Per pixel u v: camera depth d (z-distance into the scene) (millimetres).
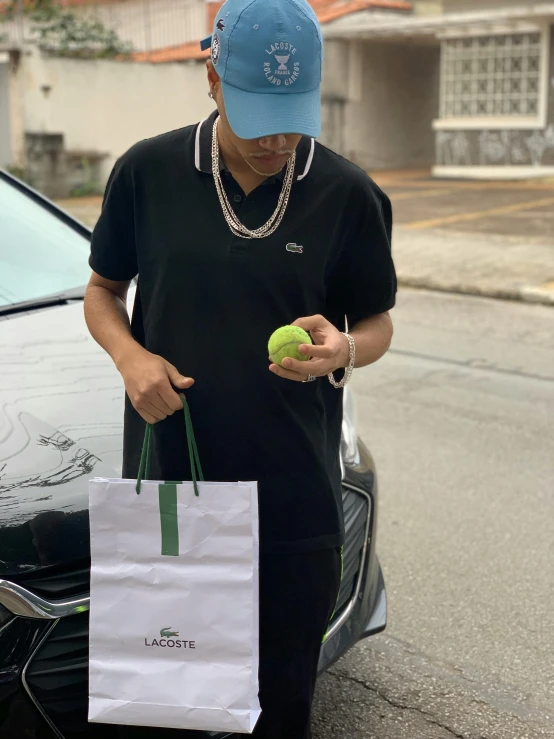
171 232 1693
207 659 1720
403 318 7738
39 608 1809
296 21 1560
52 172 16328
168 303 1718
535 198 15125
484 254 10320
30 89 15945
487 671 2852
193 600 1699
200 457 1759
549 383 5848
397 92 21188
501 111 18031
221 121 1671
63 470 2055
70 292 3123
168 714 1735
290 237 1673
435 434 4879
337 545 1833
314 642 1858
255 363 1693
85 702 1868
